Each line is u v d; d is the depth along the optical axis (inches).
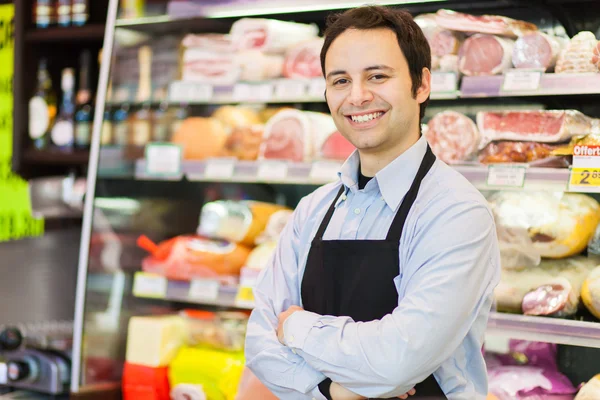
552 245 92.8
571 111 92.0
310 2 103.0
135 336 115.8
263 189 124.8
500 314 91.0
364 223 71.9
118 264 117.3
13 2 149.5
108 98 115.0
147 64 120.4
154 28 120.6
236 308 119.6
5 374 121.8
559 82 88.0
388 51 66.8
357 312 69.3
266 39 114.7
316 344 67.1
